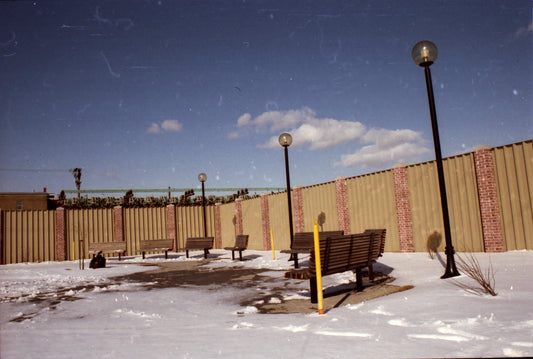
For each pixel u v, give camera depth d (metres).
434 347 2.98
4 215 19.95
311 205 16.61
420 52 7.41
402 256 11.10
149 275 11.33
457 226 11.14
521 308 4.03
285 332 3.81
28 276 11.86
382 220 13.41
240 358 2.96
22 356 3.26
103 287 8.85
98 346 3.55
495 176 10.16
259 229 19.86
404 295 5.43
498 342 2.99
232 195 24.98
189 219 23.64
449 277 6.52
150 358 3.06
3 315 5.80
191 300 6.61
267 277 9.22
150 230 22.88
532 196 9.40
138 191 27.05
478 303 4.41
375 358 2.79
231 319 4.82
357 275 6.36
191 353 3.16
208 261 15.34
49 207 35.12
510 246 9.80
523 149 9.61
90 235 21.48
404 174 12.66
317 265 4.79
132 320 5.04
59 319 5.32
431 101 7.39
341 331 3.64
